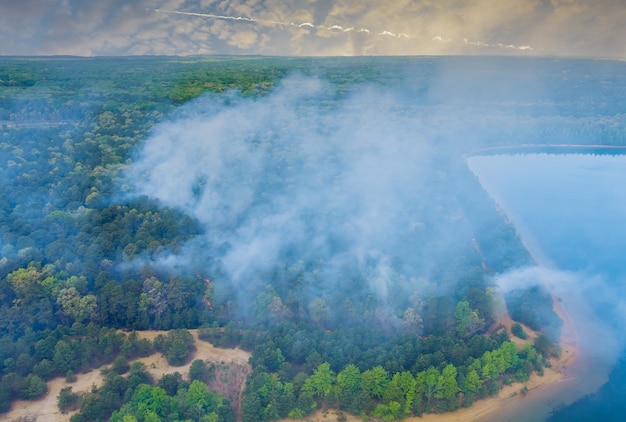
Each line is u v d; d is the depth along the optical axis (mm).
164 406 133125
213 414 132125
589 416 147250
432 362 149750
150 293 170250
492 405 148500
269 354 149625
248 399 137000
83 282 171000
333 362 148875
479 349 156375
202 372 147750
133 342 156125
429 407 144375
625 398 153000
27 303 161875
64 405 137750
